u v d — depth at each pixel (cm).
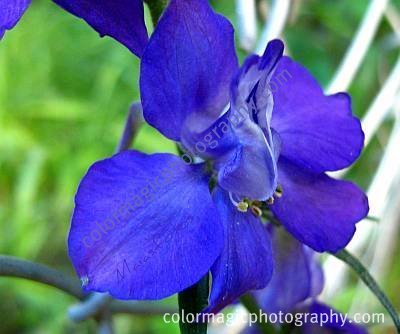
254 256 10
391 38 23
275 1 15
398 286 22
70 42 29
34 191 25
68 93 28
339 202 10
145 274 9
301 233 10
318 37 27
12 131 26
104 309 13
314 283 12
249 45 15
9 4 9
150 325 22
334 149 10
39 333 23
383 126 22
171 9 9
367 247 20
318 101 10
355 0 27
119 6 9
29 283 23
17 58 29
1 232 25
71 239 9
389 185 18
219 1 26
